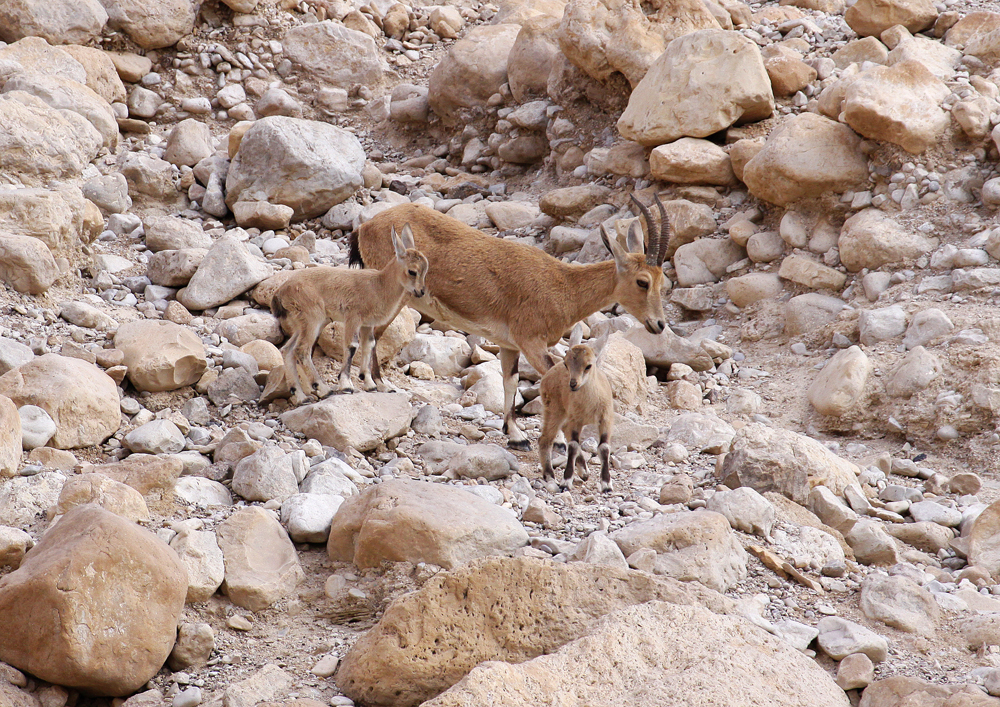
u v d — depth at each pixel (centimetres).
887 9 4753
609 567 2002
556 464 2842
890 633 2055
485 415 3172
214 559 2072
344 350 3081
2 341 2834
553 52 5244
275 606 2059
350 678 1811
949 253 3575
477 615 1870
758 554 2294
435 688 1789
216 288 3706
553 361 2989
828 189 3991
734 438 2781
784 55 4625
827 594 2214
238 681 1825
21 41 4819
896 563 2403
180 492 2347
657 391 3500
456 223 3158
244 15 5847
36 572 1773
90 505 1958
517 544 2198
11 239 3344
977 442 3005
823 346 3634
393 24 6338
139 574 1828
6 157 4066
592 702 1672
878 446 3155
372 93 5941
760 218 4225
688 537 2177
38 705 1736
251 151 4553
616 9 4959
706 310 4056
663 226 3002
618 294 2998
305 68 5841
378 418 2834
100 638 1764
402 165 5509
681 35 4806
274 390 3012
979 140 3862
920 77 4034
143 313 3591
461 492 2305
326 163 4612
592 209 4534
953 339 3225
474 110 5488
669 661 1780
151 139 5091
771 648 1847
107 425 2655
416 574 2064
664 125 4428
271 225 4506
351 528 2186
